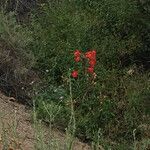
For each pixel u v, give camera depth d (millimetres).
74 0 9484
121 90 7570
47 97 7012
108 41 8625
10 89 6898
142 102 7273
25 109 6516
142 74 8039
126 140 6688
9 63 7105
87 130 6625
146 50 8523
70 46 8297
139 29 8805
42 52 8055
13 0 8977
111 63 8328
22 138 5246
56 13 9031
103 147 6289
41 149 3871
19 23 8562
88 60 7637
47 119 6316
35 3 9258
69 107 6918
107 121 6961
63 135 6059
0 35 7656
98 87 7508
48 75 7758
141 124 6805
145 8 8836
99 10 9219
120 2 9258
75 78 7625
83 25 8781
